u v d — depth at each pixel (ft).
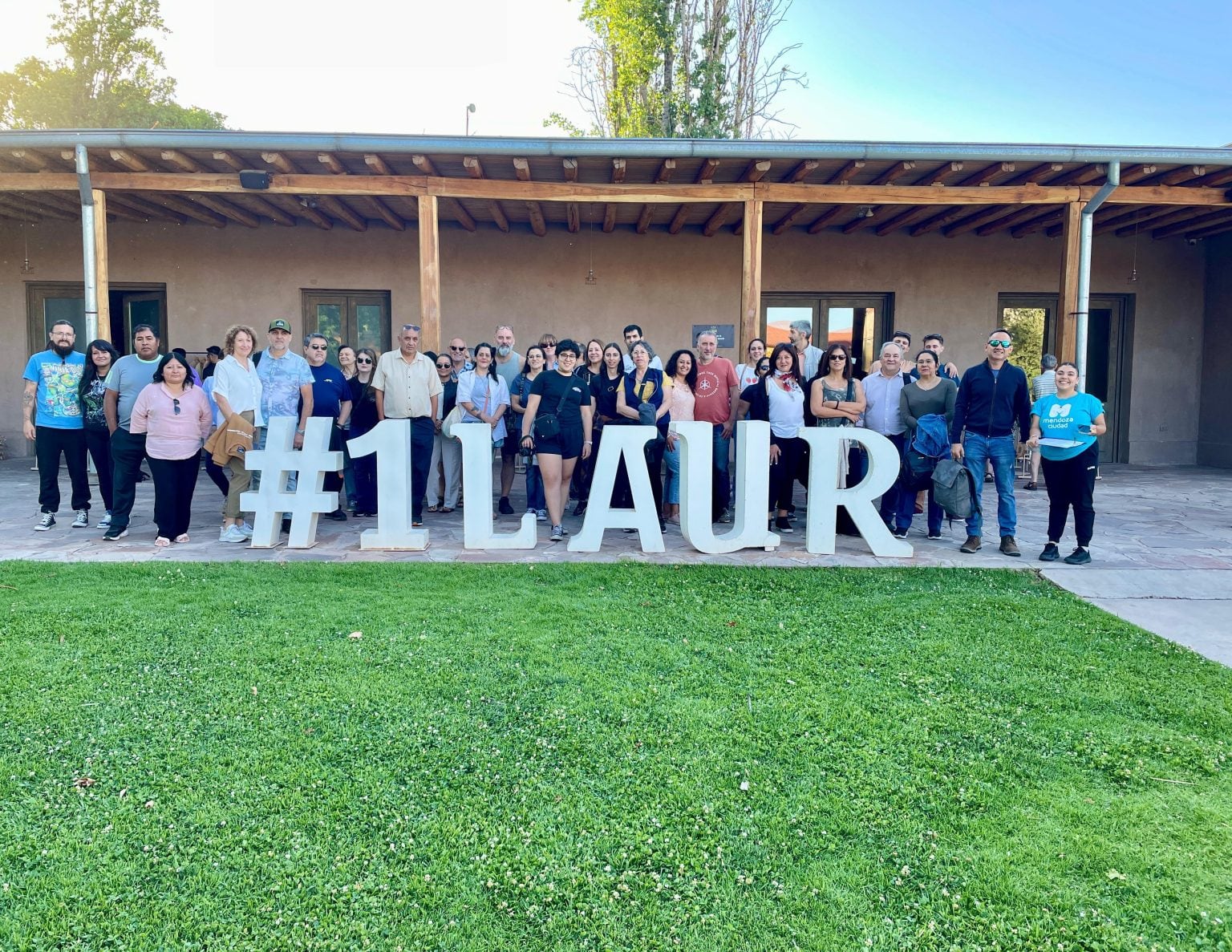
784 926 6.60
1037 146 26.37
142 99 90.02
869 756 9.29
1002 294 39.88
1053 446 18.38
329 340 38.78
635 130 59.21
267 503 19.17
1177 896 7.00
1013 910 6.81
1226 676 11.74
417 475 22.22
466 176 29.30
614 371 22.13
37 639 12.44
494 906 6.78
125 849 7.40
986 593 15.75
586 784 8.61
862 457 22.18
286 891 6.89
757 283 28.71
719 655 12.21
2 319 38.04
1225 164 27.22
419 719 10.00
